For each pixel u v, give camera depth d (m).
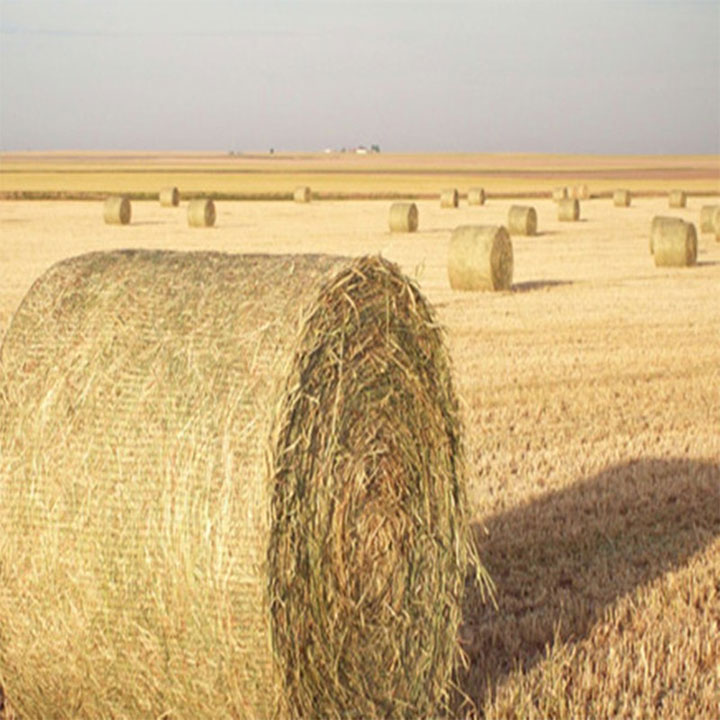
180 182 79.81
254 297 5.00
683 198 49.25
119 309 5.09
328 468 5.00
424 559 5.63
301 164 144.12
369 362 5.36
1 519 4.89
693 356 14.28
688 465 9.56
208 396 4.73
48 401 4.94
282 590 4.64
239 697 4.66
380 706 5.29
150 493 4.69
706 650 5.89
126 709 4.90
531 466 9.43
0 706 5.38
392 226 33.44
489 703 5.32
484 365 13.59
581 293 20.12
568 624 6.20
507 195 64.50
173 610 4.64
